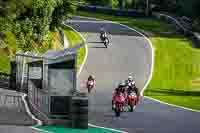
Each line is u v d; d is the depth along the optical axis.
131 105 76.00
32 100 67.31
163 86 109.38
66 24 160.38
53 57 70.06
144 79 114.44
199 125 68.19
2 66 98.19
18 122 57.75
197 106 86.12
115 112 71.62
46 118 58.81
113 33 156.88
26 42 95.25
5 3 90.19
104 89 100.25
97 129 59.66
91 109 76.88
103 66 120.88
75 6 106.19
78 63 121.12
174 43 153.88
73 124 57.38
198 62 136.75
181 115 75.81
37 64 75.62
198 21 193.25
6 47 101.75
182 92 103.12
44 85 75.06
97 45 138.75
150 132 60.91
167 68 126.62
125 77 114.31
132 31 163.50
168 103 87.56
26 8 93.81
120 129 61.16
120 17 191.62
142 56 134.25
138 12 199.62
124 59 129.00
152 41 152.62
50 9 95.88
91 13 192.62
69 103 58.19
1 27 92.12
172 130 63.34
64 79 69.81
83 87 100.62
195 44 155.75
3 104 67.19
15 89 79.25
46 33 97.38
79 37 145.38
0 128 54.53
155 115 74.12
